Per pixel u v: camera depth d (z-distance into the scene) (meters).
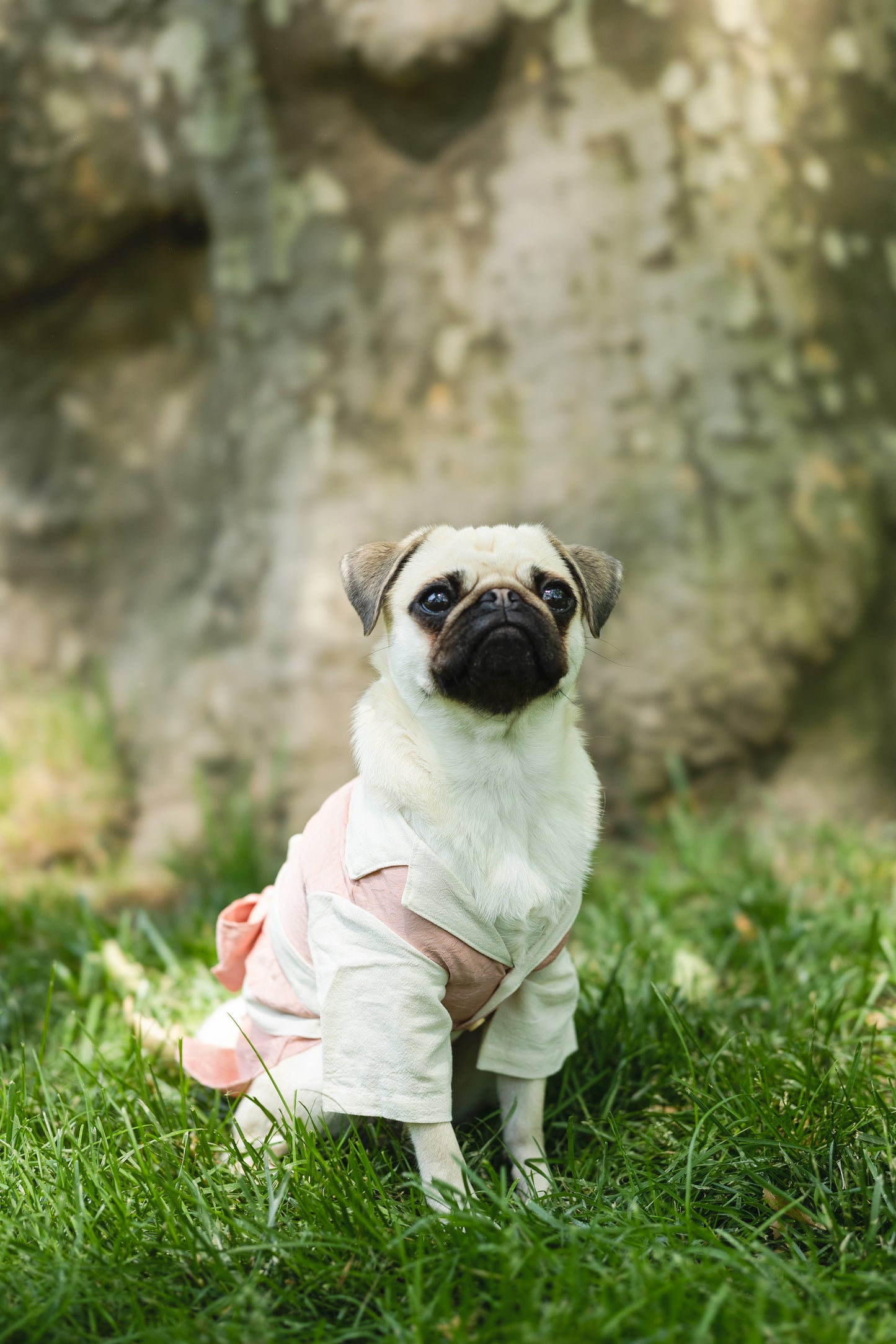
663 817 6.19
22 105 6.68
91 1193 2.85
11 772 6.68
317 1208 2.71
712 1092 3.28
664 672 6.12
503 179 6.32
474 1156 3.04
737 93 6.26
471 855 2.85
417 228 6.43
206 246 6.99
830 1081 3.27
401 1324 2.35
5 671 7.16
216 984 4.21
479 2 6.06
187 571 7.04
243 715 6.55
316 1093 2.97
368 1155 3.02
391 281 6.45
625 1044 3.53
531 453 6.29
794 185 6.41
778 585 6.18
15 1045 3.92
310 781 6.31
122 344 7.29
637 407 6.23
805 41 6.45
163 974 4.45
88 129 6.67
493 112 6.32
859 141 6.63
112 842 6.60
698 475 6.20
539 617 2.92
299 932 3.05
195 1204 2.78
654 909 4.86
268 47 6.37
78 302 7.23
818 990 4.01
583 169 6.25
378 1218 2.66
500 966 2.90
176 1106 3.34
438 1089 2.83
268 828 6.36
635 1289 2.33
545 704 3.01
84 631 7.20
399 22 6.08
